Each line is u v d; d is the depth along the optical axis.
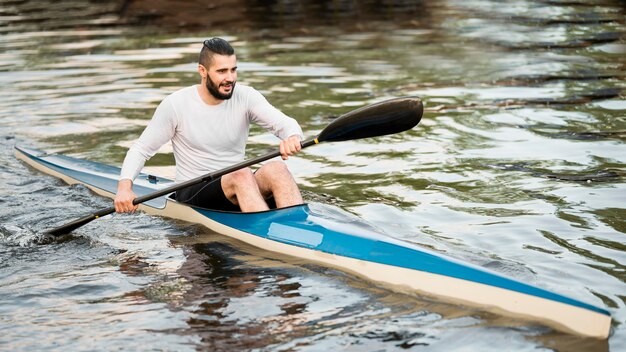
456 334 5.91
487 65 16.69
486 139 11.44
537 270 6.94
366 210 8.59
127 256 7.65
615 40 19.06
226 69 7.76
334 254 7.20
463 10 24.91
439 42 19.45
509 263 7.08
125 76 15.89
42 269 7.36
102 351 5.75
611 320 6.00
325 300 6.54
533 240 7.65
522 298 6.14
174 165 10.78
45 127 12.49
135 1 26.97
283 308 6.40
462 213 8.46
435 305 6.41
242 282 6.94
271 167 7.95
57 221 8.72
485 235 7.80
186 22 23.03
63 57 17.97
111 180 9.89
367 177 9.84
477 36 20.17
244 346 5.79
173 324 6.16
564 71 15.95
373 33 20.86
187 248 7.81
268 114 8.09
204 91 8.03
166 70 16.34
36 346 5.84
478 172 9.91
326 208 8.57
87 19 23.95
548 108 13.11
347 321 6.15
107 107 13.57
